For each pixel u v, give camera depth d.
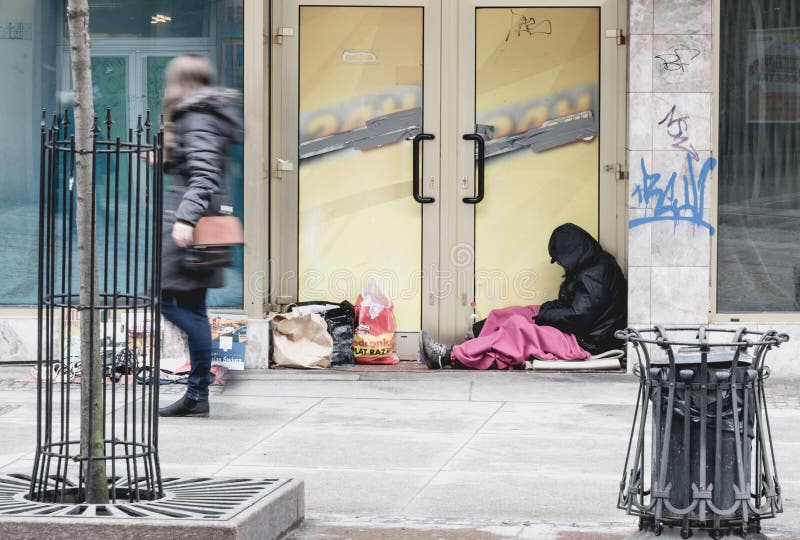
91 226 6.00
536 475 7.42
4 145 11.16
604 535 6.19
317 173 11.36
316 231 11.38
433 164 11.30
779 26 10.83
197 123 8.62
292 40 11.27
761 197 10.88
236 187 10.87
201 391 9.04
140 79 11.08
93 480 6.12
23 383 10.38
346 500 6.89
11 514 5.79
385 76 11.30
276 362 11.03
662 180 10.71
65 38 11.12
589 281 10.93
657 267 10.73
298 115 11.31
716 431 5.57
